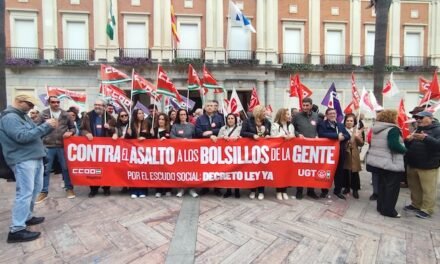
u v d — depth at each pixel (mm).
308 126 6297
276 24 22516
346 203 5934
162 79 7172
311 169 6102
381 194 5324
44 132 4355
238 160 6102
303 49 22906
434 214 5375
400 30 23656
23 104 4426
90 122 6531
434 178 5188
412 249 4031
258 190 6328
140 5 21188
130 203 5852
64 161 6254
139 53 21234
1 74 9539
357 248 4051
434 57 23750
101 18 20547
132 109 6848
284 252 3943
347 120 6773
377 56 10281
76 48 20812
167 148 6148
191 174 6152
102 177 6188
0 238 4395
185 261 3697
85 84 20297
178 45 21766
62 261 3736
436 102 7312
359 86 22688
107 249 4020
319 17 22922
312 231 4578
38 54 20359
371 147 5422
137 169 6168
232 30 22141
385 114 5293
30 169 4387
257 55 22141
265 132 6230
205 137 6383
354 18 23172
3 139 4289
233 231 4559
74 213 5332
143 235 4422
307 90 9234
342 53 23297
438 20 23672
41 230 4633
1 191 6777
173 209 5492
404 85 23188
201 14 21828
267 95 21734
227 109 8039
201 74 20828
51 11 20359
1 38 9461
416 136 5172
